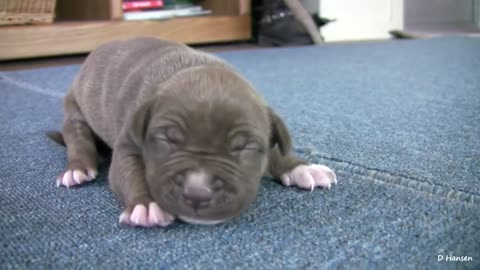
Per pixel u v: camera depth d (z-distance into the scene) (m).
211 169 0.22
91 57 0.35
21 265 0.20
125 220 0.24
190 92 0.24
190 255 0.21
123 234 0.23
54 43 0.77
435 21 1.46
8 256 0.21
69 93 0.37
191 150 0.23
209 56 0.30
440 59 0.73
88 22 0.80
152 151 0.24
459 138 0.36
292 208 0.26
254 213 0.25
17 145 0.37
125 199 0.25
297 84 0.58
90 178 0.30
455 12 1.47
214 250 0.21
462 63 0.69
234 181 0.23
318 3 1.07
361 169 0.31
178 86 0.25
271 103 0.49
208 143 0.23
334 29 1.08
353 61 0.74
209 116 0.23
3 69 0.73
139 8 0.88
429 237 0.22
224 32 0.93
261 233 0.23
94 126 0.33
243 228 0.24
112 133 0.30
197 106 0.23
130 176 0.25
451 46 0.87
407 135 0.37
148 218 0.23
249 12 0.95
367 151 0.34
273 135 0.26
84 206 0.26
